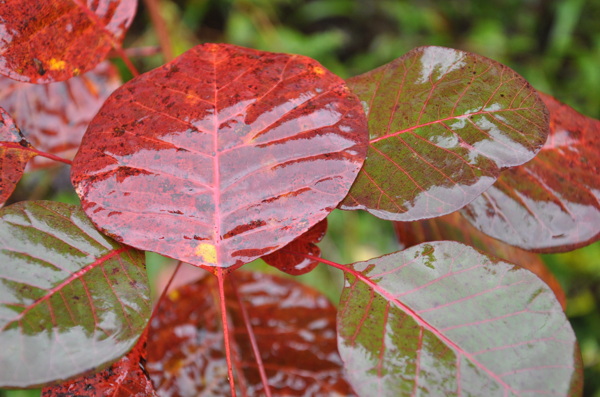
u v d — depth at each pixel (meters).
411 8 0.83
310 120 0.31
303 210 0.30
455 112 0.31
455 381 0.29
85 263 0.30
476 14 0.87
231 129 0.31
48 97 0.39
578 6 0.81
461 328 0.30
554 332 0.30
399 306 0.30
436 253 0.31
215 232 0.30
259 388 0.36
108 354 0.29
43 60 0.32
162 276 0.55
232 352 0.37
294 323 0.38
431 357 0.30
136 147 0.30
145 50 0.40
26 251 0.30
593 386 0.67
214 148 0.30
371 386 0.29
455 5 0.87
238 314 0.38
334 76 0.32
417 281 0.31
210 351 0.37
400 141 0.31
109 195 0.30
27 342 0.28
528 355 0.29
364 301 0.30
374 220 0.73
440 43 0.83
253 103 0.31
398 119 0.32
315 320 0.38
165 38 0.42
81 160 0.30
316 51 0.76
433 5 0.86
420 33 0.85
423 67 0.32
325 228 0.32
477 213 0.33
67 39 0.33
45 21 0.32
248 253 0.29
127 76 0.67
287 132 0.31
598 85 0.79
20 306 0.29
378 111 0.32
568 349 0.29
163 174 0.30
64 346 0.29
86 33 0.33
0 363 0.28
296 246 0.32
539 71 0.82
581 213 0.33
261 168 0.30
